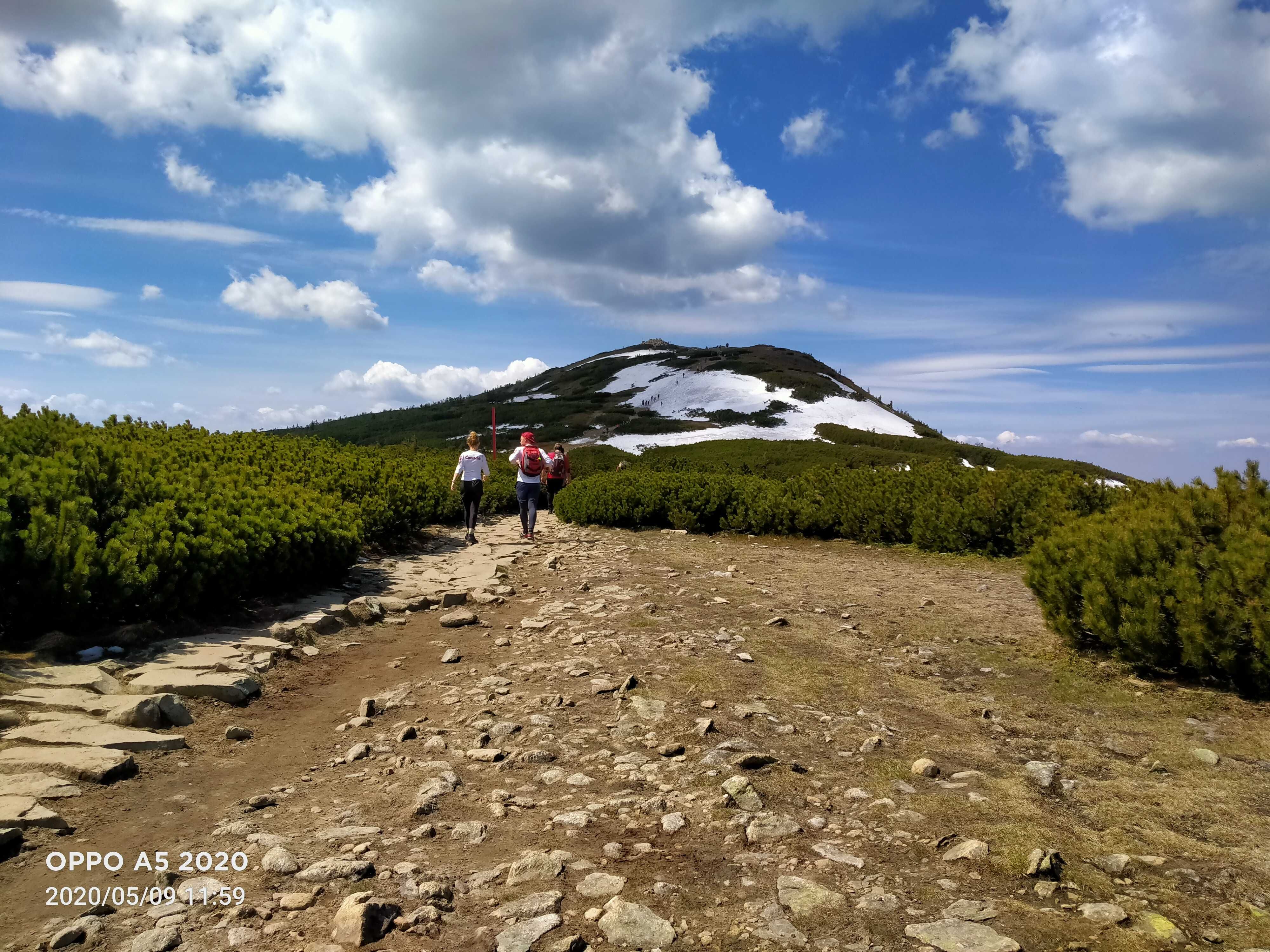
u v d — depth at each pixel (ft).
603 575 34.53
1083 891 9.39
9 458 22.74
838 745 14.70
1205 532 19.08
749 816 11.51
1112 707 16.93
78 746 12.94
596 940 8.36
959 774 13.20
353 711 16.76
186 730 14.75
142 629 19.11
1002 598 29.35
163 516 21.68
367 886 9.29
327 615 24.00
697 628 23.95
